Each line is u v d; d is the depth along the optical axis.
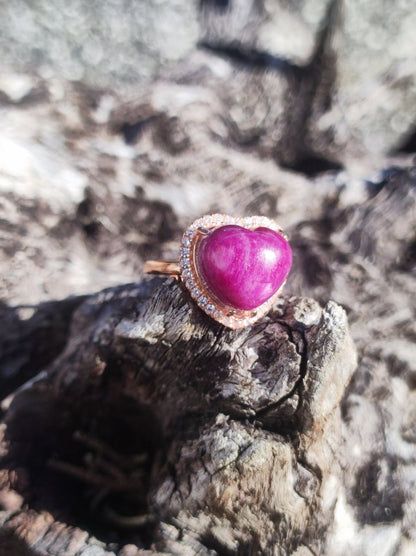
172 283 0.05
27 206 0.08
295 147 0.10
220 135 0.10
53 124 0.09
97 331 0.06
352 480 0.06
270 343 0.05
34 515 0.06
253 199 0.09
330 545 0.05
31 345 0.07
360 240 0.08
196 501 0.05
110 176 0.08
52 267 0.08
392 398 0.07
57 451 0.07
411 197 0.08
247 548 0.05
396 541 0.06
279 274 0.05
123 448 0.07
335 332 0.05
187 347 0.05
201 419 0.06
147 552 0.05
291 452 0.05
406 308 0.08
